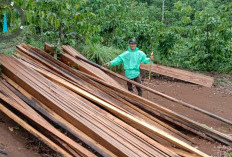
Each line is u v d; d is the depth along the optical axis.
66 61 6.45
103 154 3.40
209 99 6.95
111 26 9.78
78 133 3.64
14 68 4.54
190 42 10.12
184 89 7.61
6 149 3.22
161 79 8.42
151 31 9.53
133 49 5.80
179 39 9.99
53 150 3.58
